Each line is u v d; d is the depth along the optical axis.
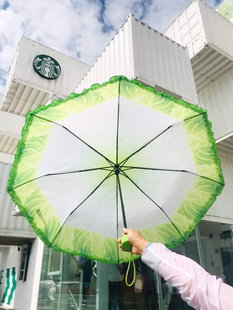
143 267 5.61
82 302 5.39
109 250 1.41
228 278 5.88
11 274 11.34
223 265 6.00
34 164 1.40
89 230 1.42
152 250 0.90
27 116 1.43
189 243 5.79
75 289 5.66
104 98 1.50
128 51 5.30
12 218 8.27
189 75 6.40
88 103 1.50
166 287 5.58
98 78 6.22
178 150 1.57
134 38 5.39
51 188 1.41
